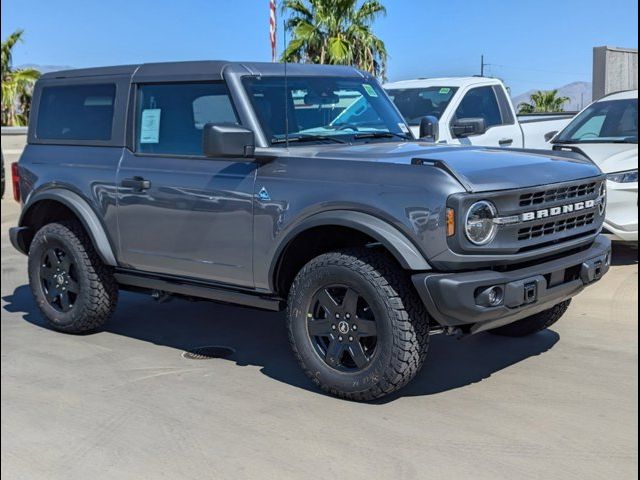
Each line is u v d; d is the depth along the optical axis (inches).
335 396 194.4
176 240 222.1
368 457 161.3
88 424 184.1
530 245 183.9
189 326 266.8
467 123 287.4
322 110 226.1
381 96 250.2
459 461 158.1
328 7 693.3
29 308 301.3
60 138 259.1
